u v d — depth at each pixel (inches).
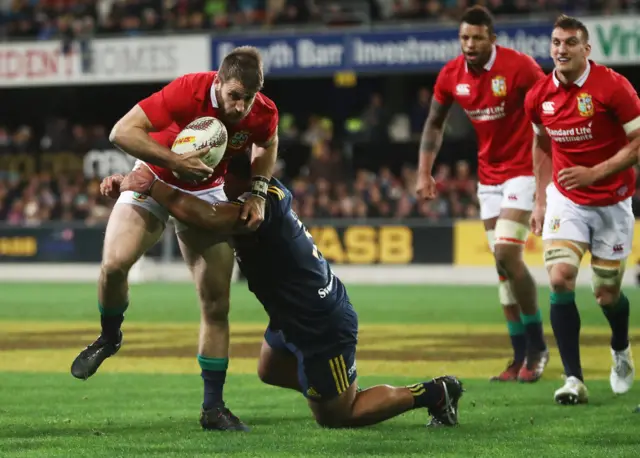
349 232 2952.8
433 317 1843.0
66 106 3826.3
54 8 3531.0
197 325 1705.2
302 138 3380.9
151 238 771.4
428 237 2888.8
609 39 2896.2
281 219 700.0
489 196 1119.0
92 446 702.5
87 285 2795.3
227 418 772.0
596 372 1125.1
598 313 1904.5
